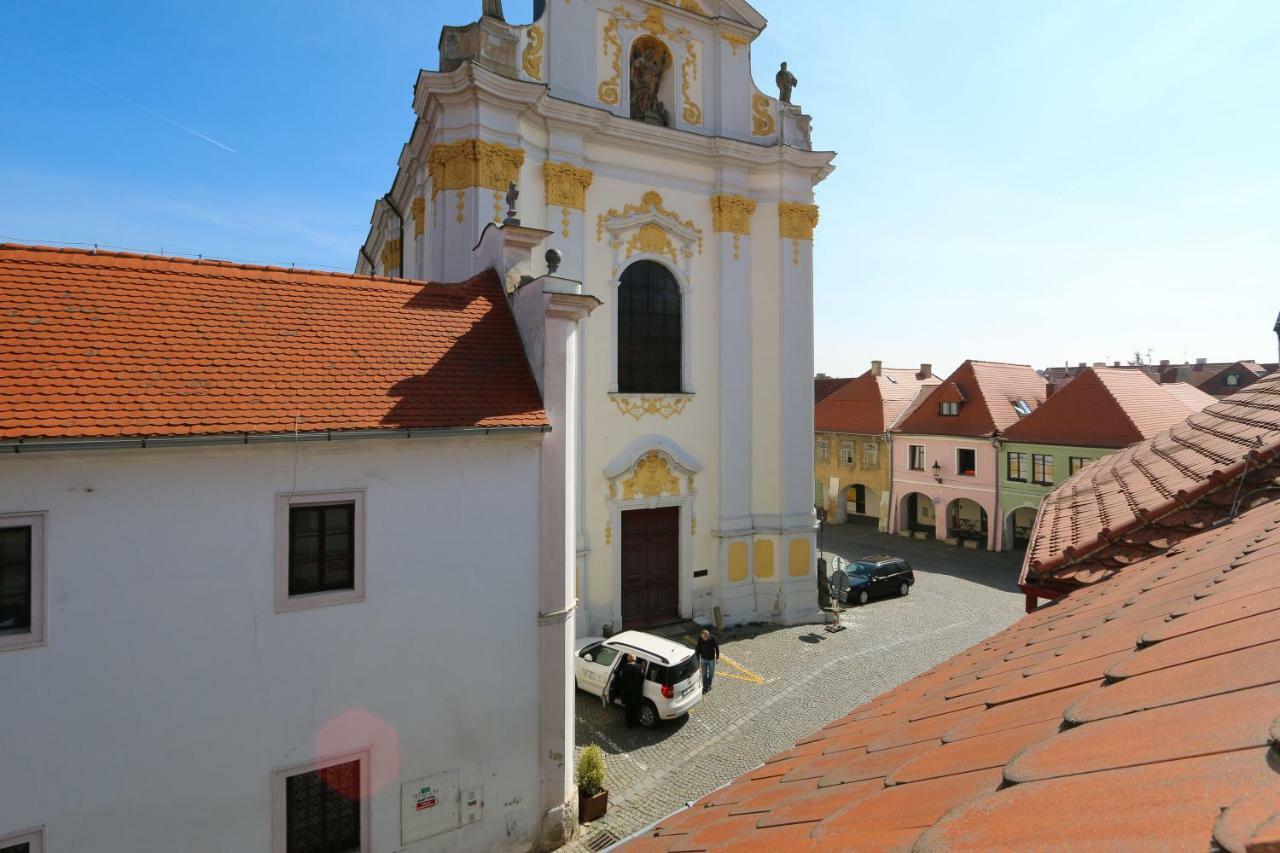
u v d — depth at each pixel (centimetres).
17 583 713
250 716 809
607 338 1797
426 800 916
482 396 993
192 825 778
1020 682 351
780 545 2008
